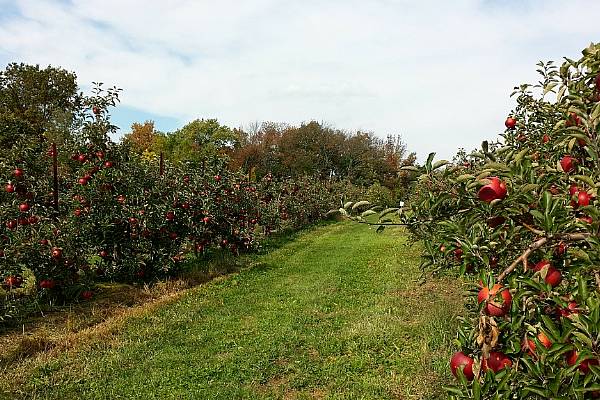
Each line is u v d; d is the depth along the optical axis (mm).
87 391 4055
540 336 1364
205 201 9531
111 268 7621
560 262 1605
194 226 9344
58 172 7809
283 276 8859
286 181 18375
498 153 1887
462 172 1788
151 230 7977
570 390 1215
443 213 1856
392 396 3906
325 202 21141
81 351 4879
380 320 5809
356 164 43312
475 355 1428
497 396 1243
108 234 7516
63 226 6602
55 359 4637
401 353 4773
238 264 9969
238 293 7520
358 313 6285
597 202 1526
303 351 4996
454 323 5234
